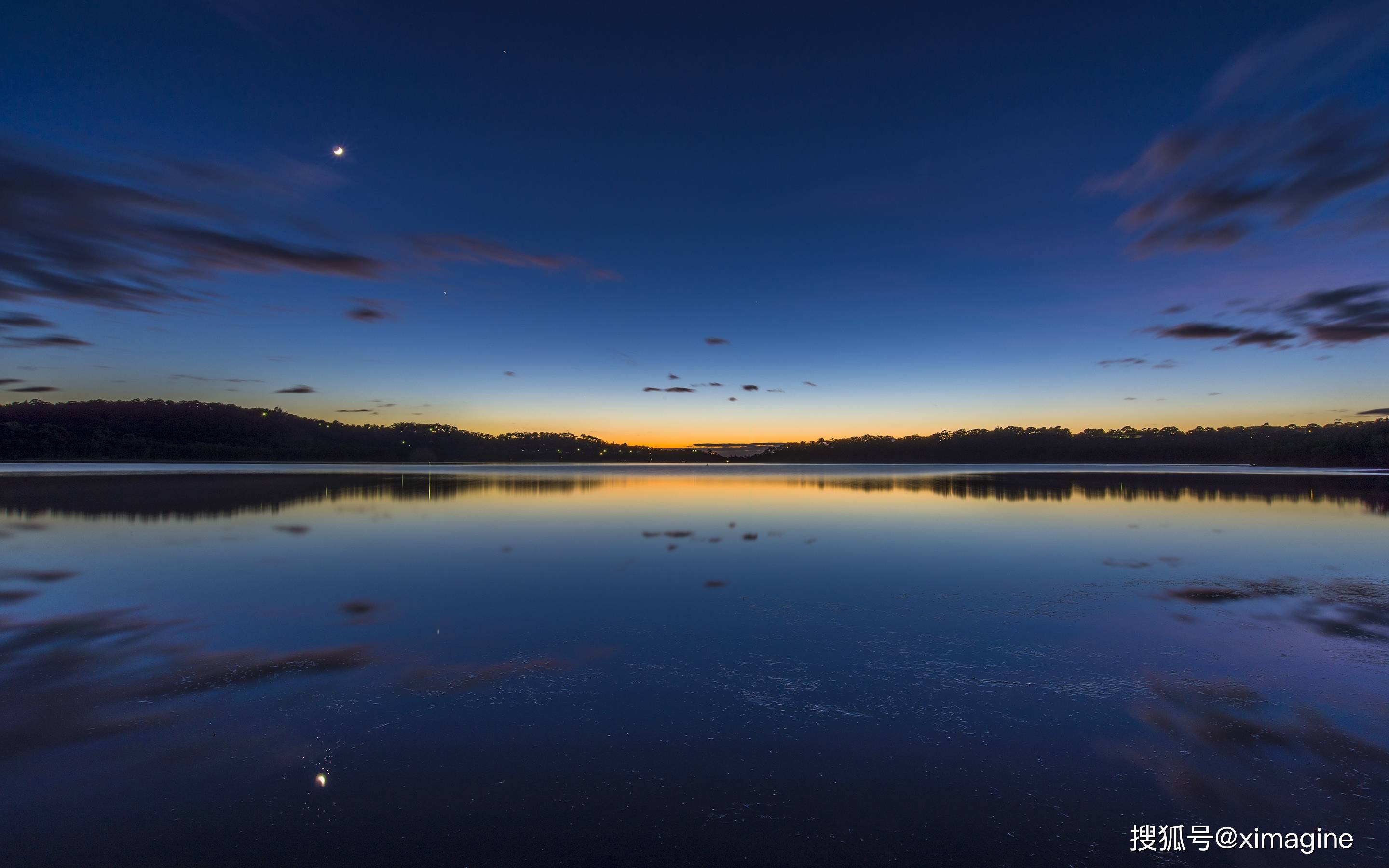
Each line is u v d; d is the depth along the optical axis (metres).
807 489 35.69
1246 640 7.66
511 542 15.45
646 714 5.61
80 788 4.40
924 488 36.06
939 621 8.58
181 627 8.16
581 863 3.67
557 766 4.71
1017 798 4.32
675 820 4.07
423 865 3.64
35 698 5.87
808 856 3.74
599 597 9.83
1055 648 7.41
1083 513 22.09
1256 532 17.27
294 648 7.35
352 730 5.26
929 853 3.77
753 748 5.00
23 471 51.16
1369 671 6.57
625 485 40.69
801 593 10.15
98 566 12.09
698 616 8.77
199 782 4.48
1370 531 17.25
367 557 13.24
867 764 4.76
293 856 3.72
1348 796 4.32
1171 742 5.08
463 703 5.83
